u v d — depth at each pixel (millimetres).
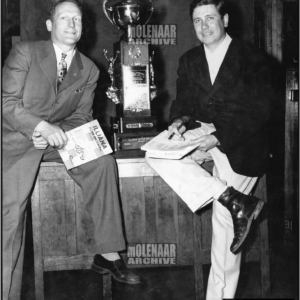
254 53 2107
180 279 2717
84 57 2381
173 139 2170
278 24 3346
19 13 3455
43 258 2391
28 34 3416
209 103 2162
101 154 2227
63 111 2348
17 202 2219
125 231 2457
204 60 2203
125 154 2531
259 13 3598
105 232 2250
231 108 2111
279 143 3232
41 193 2369
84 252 2424
